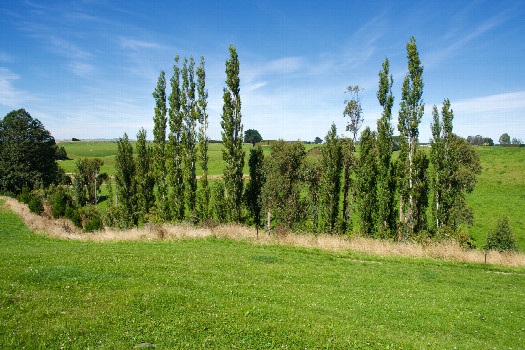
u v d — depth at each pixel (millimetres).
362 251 23453
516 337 10266
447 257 23031
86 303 9375
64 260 14148
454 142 37969
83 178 64062
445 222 36969
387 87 34781
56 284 10711
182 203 40281
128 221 42750
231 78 36188
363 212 33094
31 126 73625
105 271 12688
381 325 10086
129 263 14461
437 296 13953
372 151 34625
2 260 13531
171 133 40594
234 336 8070
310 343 8109
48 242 23438
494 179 67812
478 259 22859
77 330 7820
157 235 25000
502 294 15094
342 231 34656
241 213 37406
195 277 13047
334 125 35156
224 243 24219
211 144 156375
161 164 41906
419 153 34938
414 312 11617
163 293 10367
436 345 8969
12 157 67375
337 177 35750
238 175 36438
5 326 7684
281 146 42094
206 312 9289
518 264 22281
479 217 51062
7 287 9969
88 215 39812
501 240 32875
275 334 8383
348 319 10242
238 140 36594
